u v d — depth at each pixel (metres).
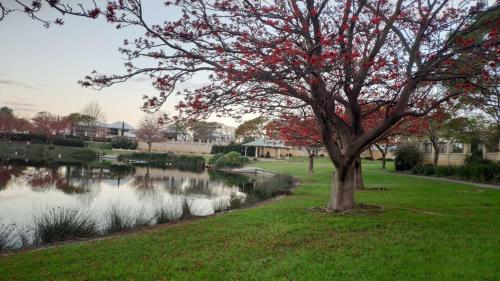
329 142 12.12
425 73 10.11
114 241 9.26
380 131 11.63
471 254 7.49
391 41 12.22
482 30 10.14
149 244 8.74
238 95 9.99
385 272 6.50
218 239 9.08
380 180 29.77
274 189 21.89
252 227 10.25
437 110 15.19
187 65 9.77
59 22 6.95
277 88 10.62
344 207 12.83
